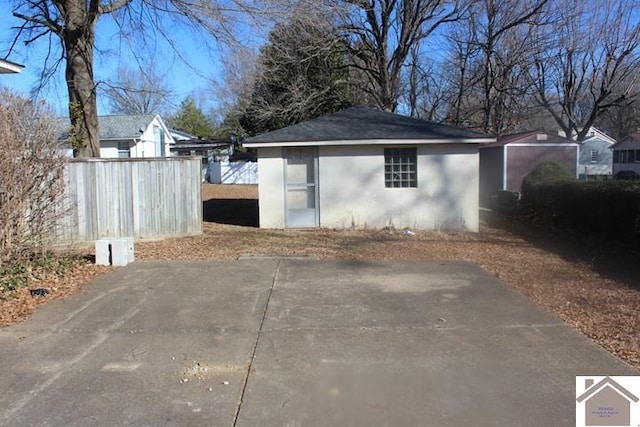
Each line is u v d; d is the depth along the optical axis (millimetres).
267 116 24109
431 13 26469
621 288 7219
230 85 23000
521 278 7871
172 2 13336
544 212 15859
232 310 5973
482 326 5406
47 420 3467
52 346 4828
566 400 3762
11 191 7617
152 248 10586
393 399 3770
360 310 5980
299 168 14125
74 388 3945
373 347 4805
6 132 7531
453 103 29906
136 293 6707
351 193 14039
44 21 14117
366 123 15023
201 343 4914
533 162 24719
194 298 6484
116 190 11773
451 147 13883
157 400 3752
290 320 5609
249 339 5020
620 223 11203
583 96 34000
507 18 25781
